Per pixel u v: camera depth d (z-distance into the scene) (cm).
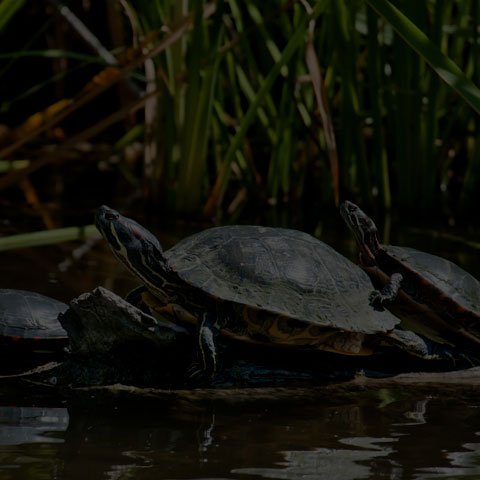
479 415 628
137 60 1039
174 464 489
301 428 580
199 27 1551
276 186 1886
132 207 1914
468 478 472
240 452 516
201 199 1800
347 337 773
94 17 2522
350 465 493
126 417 607
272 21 1778
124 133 2661
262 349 798
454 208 1875
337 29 1628
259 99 1580
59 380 738
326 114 1140
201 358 723
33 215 1769
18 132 2020
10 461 492
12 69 2642
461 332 837
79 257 1345
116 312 740
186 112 1673
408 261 855
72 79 2647
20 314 830
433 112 1666
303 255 790
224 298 726
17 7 952
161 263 761
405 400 684
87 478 463
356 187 2053
